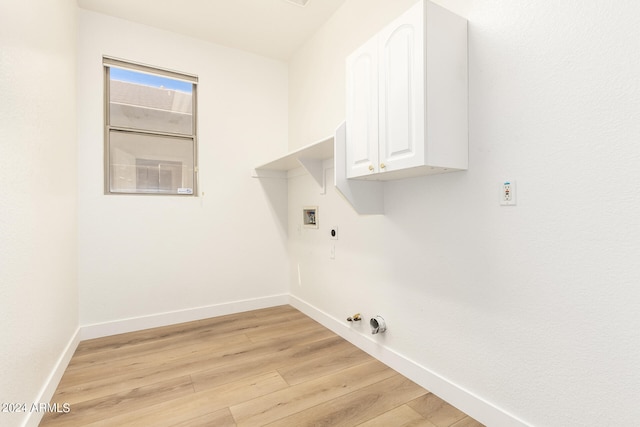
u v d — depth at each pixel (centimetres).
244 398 168
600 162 108
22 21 137
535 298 127
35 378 147
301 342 241
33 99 149
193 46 293
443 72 141
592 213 110
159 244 278
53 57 180
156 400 166
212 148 302
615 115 105
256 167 317
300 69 313
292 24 273
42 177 160
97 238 252
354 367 202
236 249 315
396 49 148
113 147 264
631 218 102
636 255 101
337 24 253
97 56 252
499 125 138
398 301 195
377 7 209
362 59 172
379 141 159
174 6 247
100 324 252
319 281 284
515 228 133
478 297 148
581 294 114
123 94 268
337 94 254
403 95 144
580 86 113
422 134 136
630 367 103
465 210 153
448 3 159
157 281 277
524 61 129
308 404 162
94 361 210
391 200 198
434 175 169
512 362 135
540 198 125
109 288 257
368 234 220
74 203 231
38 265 153
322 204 276
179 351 225
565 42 117
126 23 264
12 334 124
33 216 147
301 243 315
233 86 313
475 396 150
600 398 110
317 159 269
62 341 195
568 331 117
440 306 167
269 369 199
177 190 290
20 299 132
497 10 138
